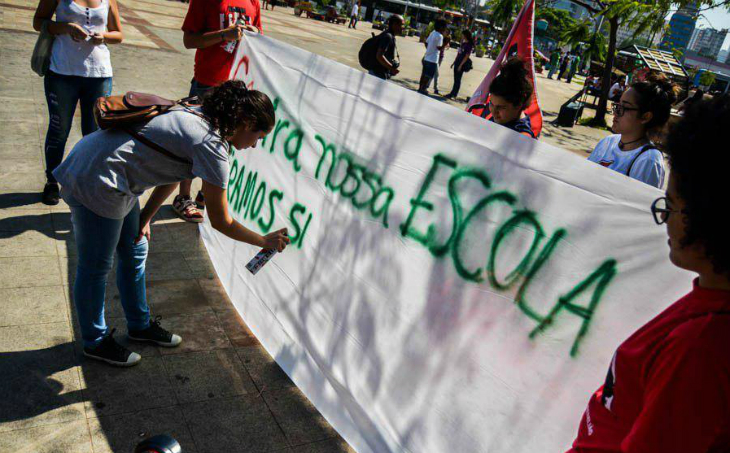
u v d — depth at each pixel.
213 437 2.41
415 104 2.33
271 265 3.06
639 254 1.63
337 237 2.66
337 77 2.79
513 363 1.92
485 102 3.66
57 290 3.19
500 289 1.97
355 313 2.52
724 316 1.04
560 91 21.89
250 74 3.52
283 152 3.10
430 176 2.24
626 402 1.23
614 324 1.68
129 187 2.38
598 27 17.80
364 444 2.37
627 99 2.68
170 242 4.01
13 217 3.87
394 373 2.30
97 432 2.32
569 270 1.79
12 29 9.93
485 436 1.97
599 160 2.87
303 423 2.59
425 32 31.22
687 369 1.04
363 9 44.03
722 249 1.02
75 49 3.88
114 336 2.96
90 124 4.23
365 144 2.56
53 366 2.64
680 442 1.05
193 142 2.28
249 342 3.11
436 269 2.19
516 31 3.46
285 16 28.94
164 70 9.10
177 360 2.86
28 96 6.45
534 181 1.89
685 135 1.09
